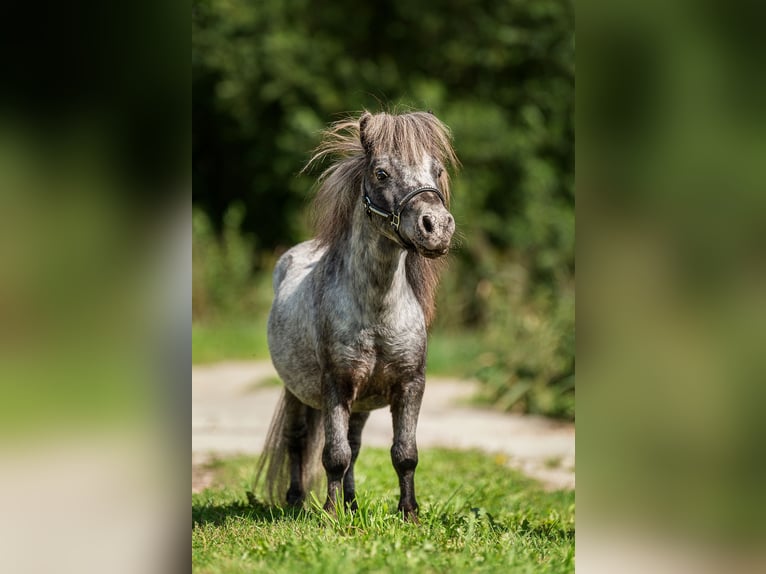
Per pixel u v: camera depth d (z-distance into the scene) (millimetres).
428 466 12547
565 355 17781
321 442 9766
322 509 7961
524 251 30500
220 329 26516
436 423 16734
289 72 31953
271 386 19750
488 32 33469
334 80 32844
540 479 12445
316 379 8641
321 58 32812
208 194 34000
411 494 8102
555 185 33000
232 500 10164
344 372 7902
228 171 34312
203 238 28828
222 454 13703
